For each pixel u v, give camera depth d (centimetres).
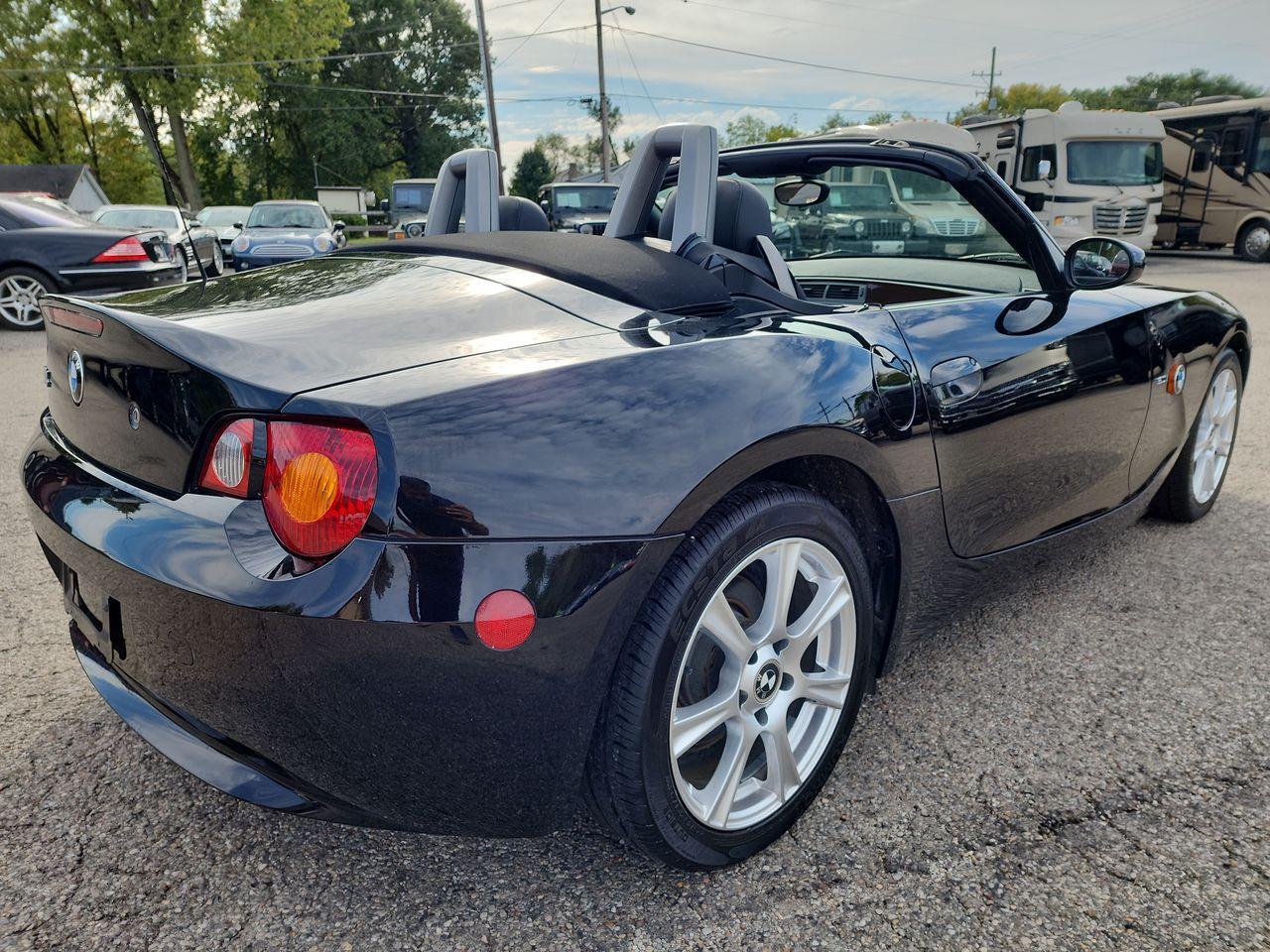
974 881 160
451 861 167
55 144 4441
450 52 5600
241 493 130
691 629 144
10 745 201
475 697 129
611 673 140
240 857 167
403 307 162
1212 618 262
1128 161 1548
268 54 3712
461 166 264
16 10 3528
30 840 170
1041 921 151
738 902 156
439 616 124
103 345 154
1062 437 229
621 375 143
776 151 251
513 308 162
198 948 145
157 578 132
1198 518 342
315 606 122
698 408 145
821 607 169
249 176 5219
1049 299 234
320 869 164
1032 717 212
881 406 173
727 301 184
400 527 123
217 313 164
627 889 159
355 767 133
